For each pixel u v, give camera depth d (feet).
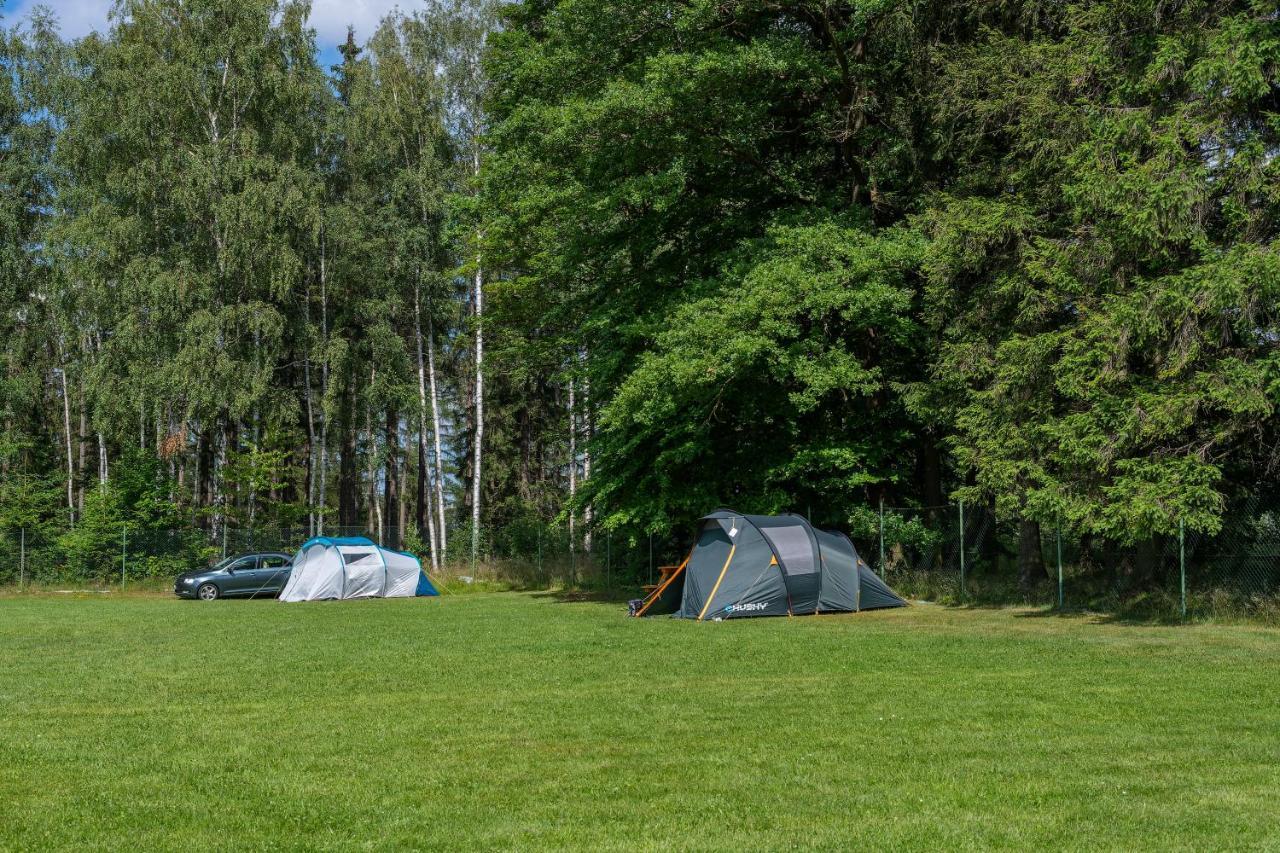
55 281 133.90
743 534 69.72
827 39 84.84
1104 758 24.77
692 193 89.10
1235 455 58.70
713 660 44.52
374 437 156.15
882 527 83.76
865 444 83.56
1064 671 39.68
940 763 24.44
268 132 135.85
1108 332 56.65
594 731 28.86
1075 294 62.59
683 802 21.34
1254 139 53.57
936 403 74.18
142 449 131.85
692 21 79.10
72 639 59.16
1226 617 57.57
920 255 73.00
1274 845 18.04
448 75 139.33
